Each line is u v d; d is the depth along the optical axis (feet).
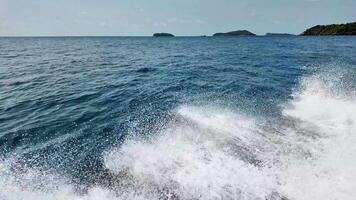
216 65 63.16
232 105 28.07
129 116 26.27
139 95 34.60
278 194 13.52
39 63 72.90
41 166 17.44
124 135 21.49
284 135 19.76
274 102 28.68
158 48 145.07
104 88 39.60
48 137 22.22
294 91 33.17
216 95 33.06
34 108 30.40
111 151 18.78
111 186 14.75
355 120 21.70
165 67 61.72
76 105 31.17
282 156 16.81
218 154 17.28
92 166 17.01
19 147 20.48
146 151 18.12
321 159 16.28
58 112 28.71
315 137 19.20
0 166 17.47
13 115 28.09
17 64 70.64
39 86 41.88
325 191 13.50
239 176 14.98
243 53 97.91
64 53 112.37
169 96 33.50
